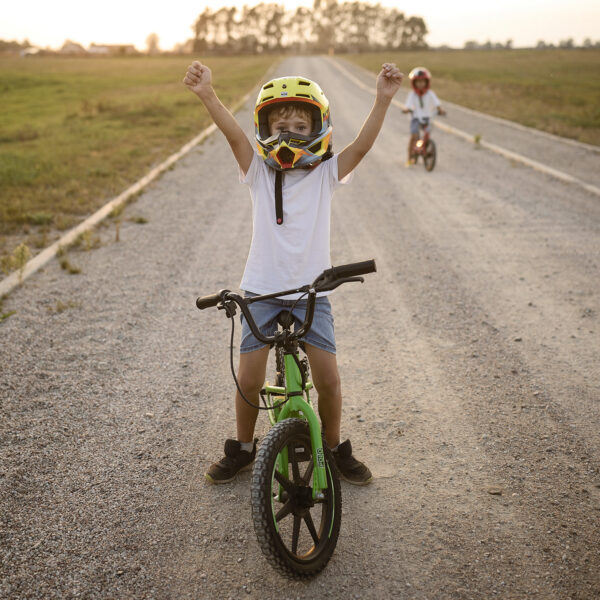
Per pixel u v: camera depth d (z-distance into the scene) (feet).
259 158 9.12
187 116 70.85
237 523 9.68
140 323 17.17
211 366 14.82
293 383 8.73
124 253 23.43
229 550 9.11
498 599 8.11
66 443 11.64
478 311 17.74
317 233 9.13
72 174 37.47
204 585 8.45
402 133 59.62
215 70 198.39
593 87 119.96
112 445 11.63
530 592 8.20
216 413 12.79
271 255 9.13
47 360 14.84
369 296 19.22
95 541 9.21
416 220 28.04
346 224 27.66
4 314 17.37
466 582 8.41
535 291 19.12
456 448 11.48
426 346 15.69
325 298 9.59
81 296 19.02
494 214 28.66
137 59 338.13
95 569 8.67
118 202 30.60
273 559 7.89
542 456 11.12
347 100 93.04
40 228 26.07
